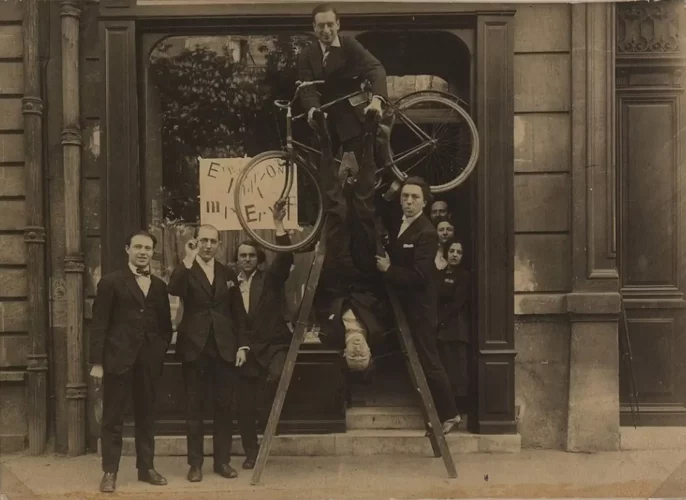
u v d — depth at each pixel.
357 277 4.39
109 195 4.89
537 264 4.97
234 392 4.59
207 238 4.40
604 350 4.88
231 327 4.42
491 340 4.87
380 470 4.55
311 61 4.41
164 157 5.07
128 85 4.88
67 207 4.95
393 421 5.00
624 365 5.08
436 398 4.52
